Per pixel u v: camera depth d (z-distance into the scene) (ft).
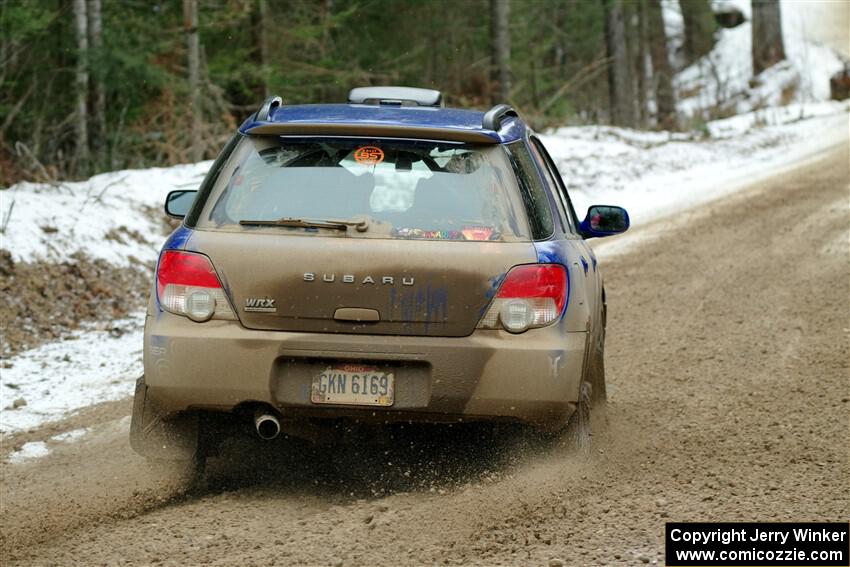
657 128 342.64
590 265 56.70
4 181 133.18
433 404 46.29
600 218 65.21
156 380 47.06
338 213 48.03
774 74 483.51
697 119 313.32
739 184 204.95
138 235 118.93
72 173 169.07
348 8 245.65
